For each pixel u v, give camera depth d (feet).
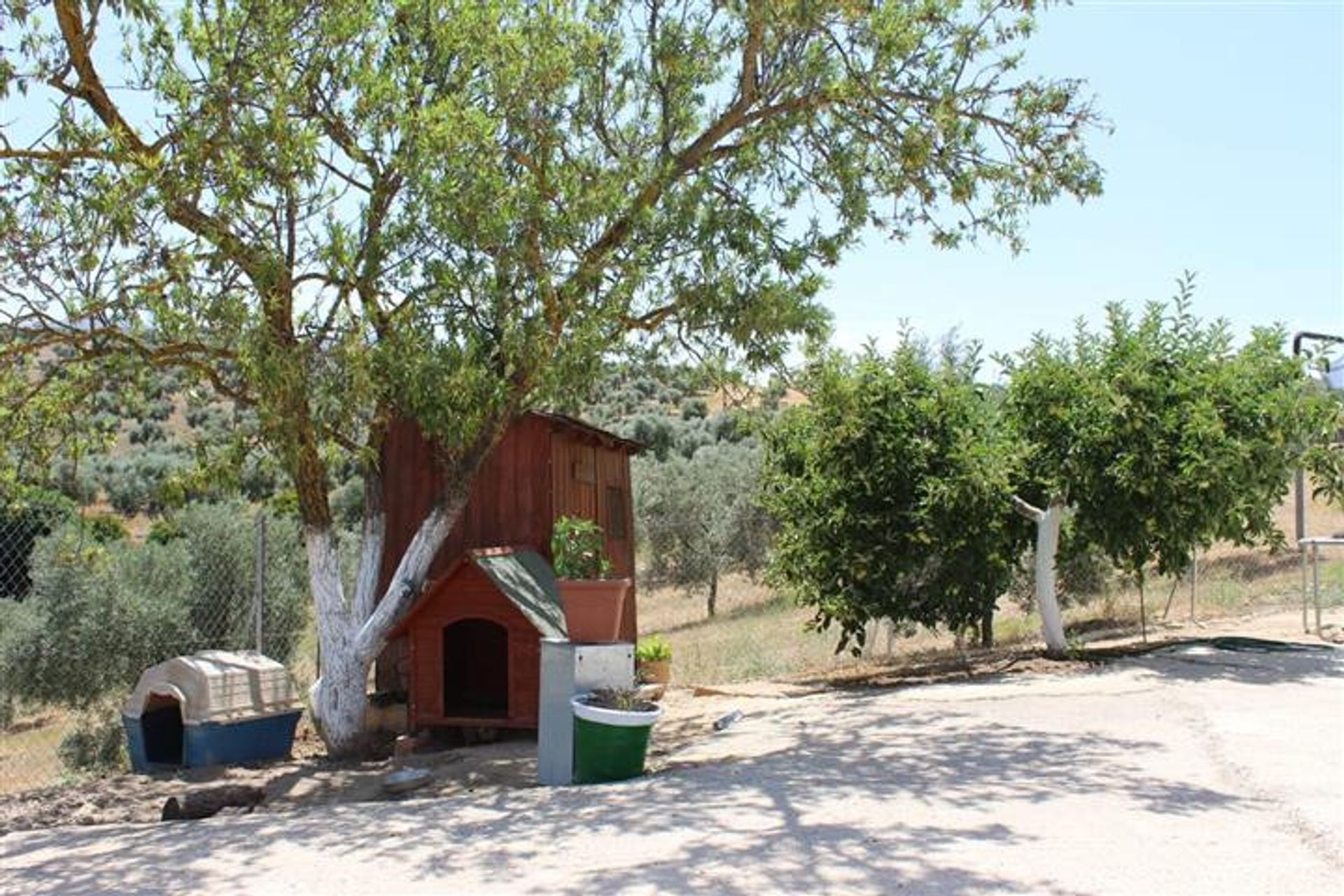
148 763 31.96
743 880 16.19
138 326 29.94
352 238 30.12
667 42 36.09
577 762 25.91
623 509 48.03
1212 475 35.94
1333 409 37.76
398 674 39.17
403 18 32.22
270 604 50.98
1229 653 37.88
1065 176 36.32
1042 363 39.58
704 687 42.01
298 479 33.30
